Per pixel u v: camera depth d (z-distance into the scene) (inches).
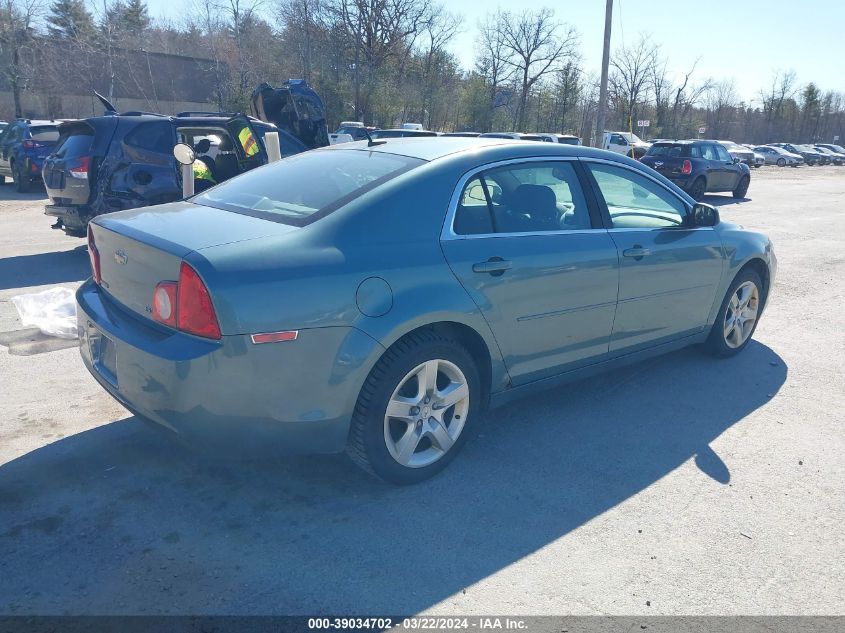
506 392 153.0
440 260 133.2
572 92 1957.4
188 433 115.6
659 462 152.1
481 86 1846.7
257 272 113.7
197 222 131.6
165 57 1637.6
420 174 138.3
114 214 146.2
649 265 174.1
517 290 144.7
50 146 643.5
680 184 754.8
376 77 1595.7
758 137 3036.4
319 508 129.2
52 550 114.1
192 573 109.8
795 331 255.6
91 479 136.1
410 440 134.2
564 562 115.9
